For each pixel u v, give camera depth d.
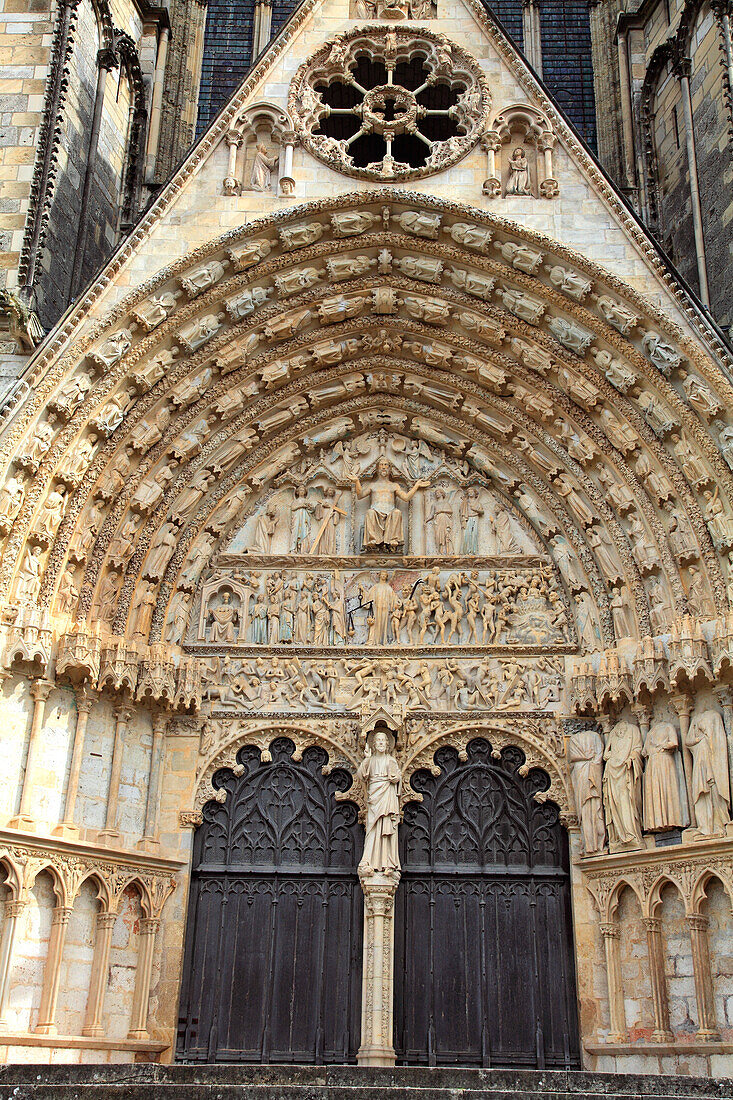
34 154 19.22
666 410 18.44
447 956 18.30
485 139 20.08
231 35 26.03
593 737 18.70
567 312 19.38
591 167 19.62
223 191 19.77
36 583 17.45
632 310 18.67
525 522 20.72
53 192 18.97
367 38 21.16
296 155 20.14
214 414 20.12
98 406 18.36
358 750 19.22
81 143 20.38
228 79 25.48
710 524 17.78
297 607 20.17
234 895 18.67
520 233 19.22
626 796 17.66
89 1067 12.73
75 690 17.84
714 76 20.52
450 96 23.02
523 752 19.34
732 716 16.92
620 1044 16.78
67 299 19.58
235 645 19.83
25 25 20.19
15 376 17.73
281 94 20.55
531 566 20.36
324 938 18.39
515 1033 17.75
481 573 20.41
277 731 19.45
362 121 21.80
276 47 20.83
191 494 20.03
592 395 19.27
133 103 22.89
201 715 19.41
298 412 21.02
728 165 19.69
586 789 18.34
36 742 17.03
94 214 20.88
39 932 16.53
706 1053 15.76
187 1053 17.62
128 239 19.00
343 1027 17.86
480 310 20.06
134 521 19.19
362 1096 11.68
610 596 19.22
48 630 17.34
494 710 19.36
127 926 17.80
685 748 17.28
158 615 19.39
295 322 20.22
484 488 21.09
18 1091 11.59
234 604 20.28
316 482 21.28
